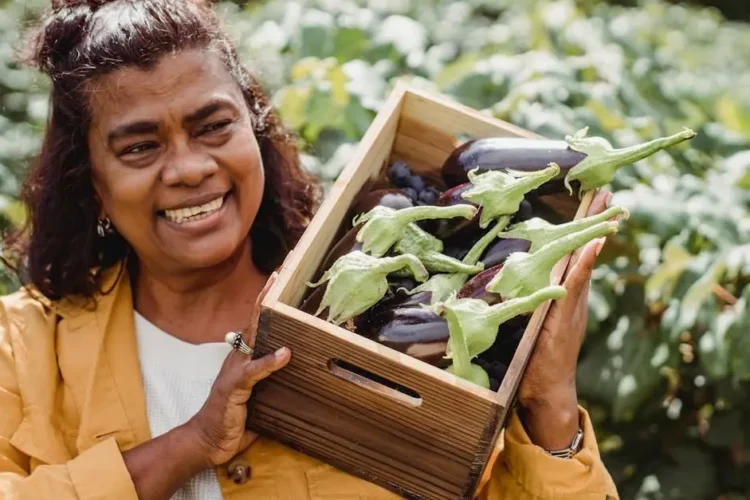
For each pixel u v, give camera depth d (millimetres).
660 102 2781
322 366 1688
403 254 1708
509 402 1655
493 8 3871
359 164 1875
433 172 2090
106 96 1773
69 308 1996
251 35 2928
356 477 1828
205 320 1996
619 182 2418
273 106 2080
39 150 2090
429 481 1739
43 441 1901
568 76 2648
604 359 2387
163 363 1965
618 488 2576
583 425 1836
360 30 2758
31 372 1943
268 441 1884
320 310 1691
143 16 1762
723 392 2441
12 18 3119
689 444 2555
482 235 1832
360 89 2543
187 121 1771
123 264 2018
